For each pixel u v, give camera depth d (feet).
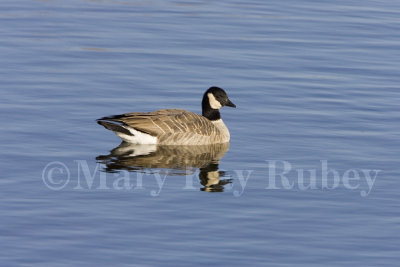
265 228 46.62
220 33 98.27
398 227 47.14
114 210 48.78
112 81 78.64
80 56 86.69
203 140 63.93
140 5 113.39
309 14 110.52
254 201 51.03
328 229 46.73
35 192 51.26
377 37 98.94
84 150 60.75
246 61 86.94
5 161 56.95
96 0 115.34
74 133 64.49
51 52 87.66
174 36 96.22
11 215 47.29
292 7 115.14
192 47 91.66
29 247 43.14
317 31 100.83
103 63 84.53
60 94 73.92
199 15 108.06
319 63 87.04
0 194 50.67
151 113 64.34
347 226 47.21
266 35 98.12
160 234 45.34
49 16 104.32
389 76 83.20
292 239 45.16
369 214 49.16
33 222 46.39
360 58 89.51
